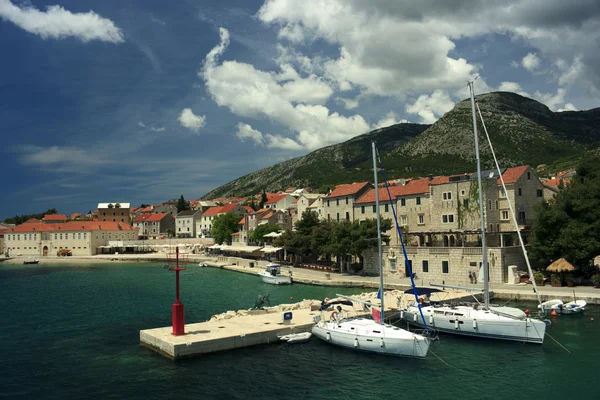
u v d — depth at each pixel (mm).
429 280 64188
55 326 42562
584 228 52969
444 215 69062
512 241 64375
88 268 116250
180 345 30516
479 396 24781
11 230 163625
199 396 24656
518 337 34219
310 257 94875
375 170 38344
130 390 25562
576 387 25750
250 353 32156
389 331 32719
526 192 67312
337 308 38500
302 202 121188
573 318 41000
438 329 38031
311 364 30000
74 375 28188
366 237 71562
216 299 57781
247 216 133125
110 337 37719
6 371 29188
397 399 24469
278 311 43094
